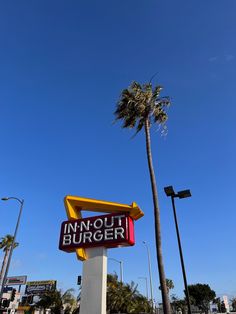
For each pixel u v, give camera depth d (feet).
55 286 328.49
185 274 72.18
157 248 60.03
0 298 108.88
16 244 235.81
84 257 61.98
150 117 79.92
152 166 70.85
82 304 57.98
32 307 236.43
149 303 215.51
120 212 65.82
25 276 323.37
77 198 67.92
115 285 200.13
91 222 64.34
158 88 82.38
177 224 77.51
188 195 78.84
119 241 60.29
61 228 66.23
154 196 66.33
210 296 359.87
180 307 352.49
